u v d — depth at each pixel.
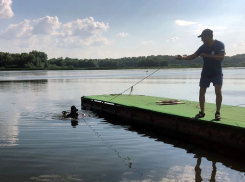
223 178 5.47
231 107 10.32
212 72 7.52
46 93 23.25
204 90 7.90
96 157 6.57
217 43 7.28
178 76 55.44
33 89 27.34
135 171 5.74
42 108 14.65
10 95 21.55
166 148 7.45
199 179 5.40
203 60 7.68
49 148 7.24
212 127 7.73
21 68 142.38
